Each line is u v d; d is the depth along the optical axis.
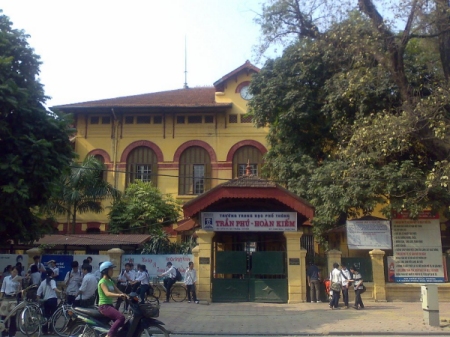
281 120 23.47
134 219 26.11
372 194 19.52
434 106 16.48
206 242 20.08
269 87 23.92
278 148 24.66
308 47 22.39
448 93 16.16
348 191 19.92
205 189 29.42
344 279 17.78
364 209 20.61
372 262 20.19
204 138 29.97
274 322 14.58
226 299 19.81
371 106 20.62
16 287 12.73
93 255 20.88
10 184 12.61
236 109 30.17
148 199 26.36
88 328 9.70
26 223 14.60
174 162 29.73
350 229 20.84
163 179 29.62
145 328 9.44
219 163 29.59
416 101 17.11
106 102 30.56
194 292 19.44
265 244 21.91
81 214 29.02
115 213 26.52
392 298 19.98
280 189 19.58
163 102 30.58
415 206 19.17
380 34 17.28
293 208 19.56
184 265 20.69
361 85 19.16
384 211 20.09
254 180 19.89
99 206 26.34
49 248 23.02
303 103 22.88
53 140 14.09
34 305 11.95
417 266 20.48
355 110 21.70
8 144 13.11
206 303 19.12
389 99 20.45
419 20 16.62
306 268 20.73
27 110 13.48
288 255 19.88
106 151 30.08
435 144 16.97
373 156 18.86
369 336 12.54
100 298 9.54
